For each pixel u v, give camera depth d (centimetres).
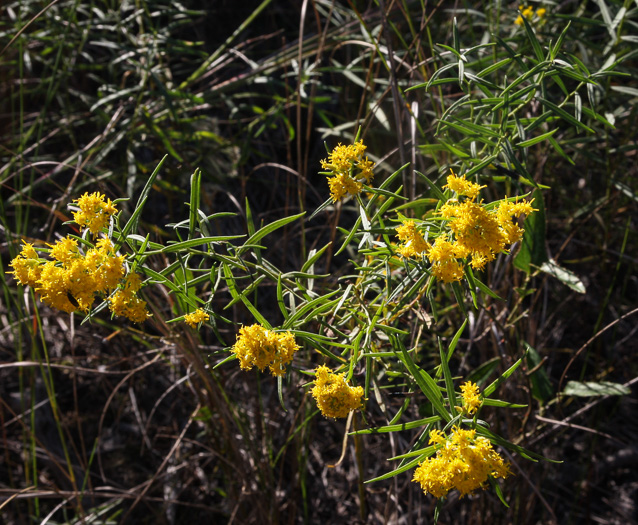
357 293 123
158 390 246
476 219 99
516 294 189
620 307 222
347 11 253
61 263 105
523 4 199
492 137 128
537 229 157
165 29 236
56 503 222
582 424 239
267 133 286
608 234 218
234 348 103
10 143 267
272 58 245
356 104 270
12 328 212
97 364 241
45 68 255
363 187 113
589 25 193
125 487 227
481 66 185
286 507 214
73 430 236
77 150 248
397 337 112
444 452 95
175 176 232
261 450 205
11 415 230
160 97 236
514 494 206
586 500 220
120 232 107
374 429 104
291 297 121
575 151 211
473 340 180
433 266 103
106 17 249
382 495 218
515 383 190
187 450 233
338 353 151
